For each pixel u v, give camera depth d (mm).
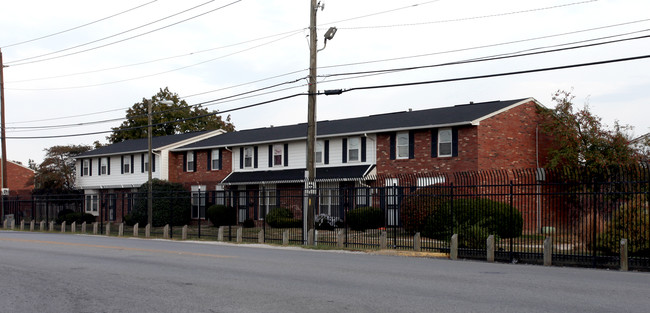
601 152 31031
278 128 45219
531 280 12289
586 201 17641
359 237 25984
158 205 41531
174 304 9508
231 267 14648
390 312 8672
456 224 21172
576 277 12969
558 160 31703
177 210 42562
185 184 44500
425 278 12547
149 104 35875
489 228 21172
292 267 14695
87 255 18047
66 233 35312
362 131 34969
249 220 37594
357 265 15336
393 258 18094
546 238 16516
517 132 32344
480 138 30344
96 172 52938
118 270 14039
